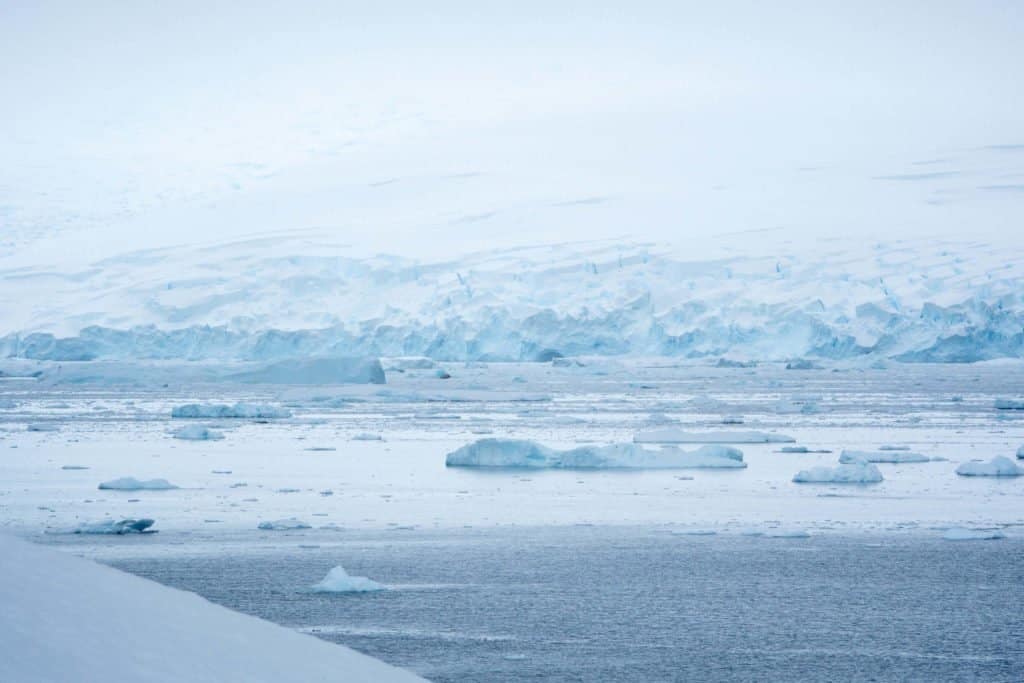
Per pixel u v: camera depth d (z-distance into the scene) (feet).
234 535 86.99
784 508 102.53
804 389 339.77
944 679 50.78
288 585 68.85
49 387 354.33
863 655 54.49
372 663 32.19
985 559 78.48
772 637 57.77
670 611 63.05
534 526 92.22
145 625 26.30
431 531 89.51
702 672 51.44
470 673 50.96
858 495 111.04
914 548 82.64
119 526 87.92
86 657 22.24
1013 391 321.93
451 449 158.20
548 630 58.70
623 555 79.61
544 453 136.15
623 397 303.07
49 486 116.37
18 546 29.63
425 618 60.90
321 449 157.48
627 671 51.55
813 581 71.20
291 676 26.91
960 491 113.91
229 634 29.09
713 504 104.94
